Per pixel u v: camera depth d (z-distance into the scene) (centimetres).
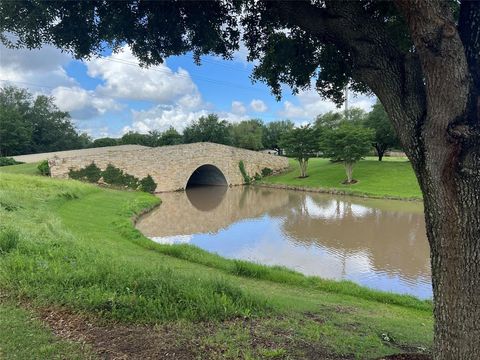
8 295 535
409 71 340
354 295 1082
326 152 4641
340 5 365
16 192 2030
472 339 321
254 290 895
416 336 610
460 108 297
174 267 1112
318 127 5134
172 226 2508
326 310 757
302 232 2270
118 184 4150
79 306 508
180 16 524
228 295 620
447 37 289
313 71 586
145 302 527
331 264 1612
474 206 303
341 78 586
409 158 345
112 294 535
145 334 455
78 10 478
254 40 588
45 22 468
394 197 3575
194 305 547
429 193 325
